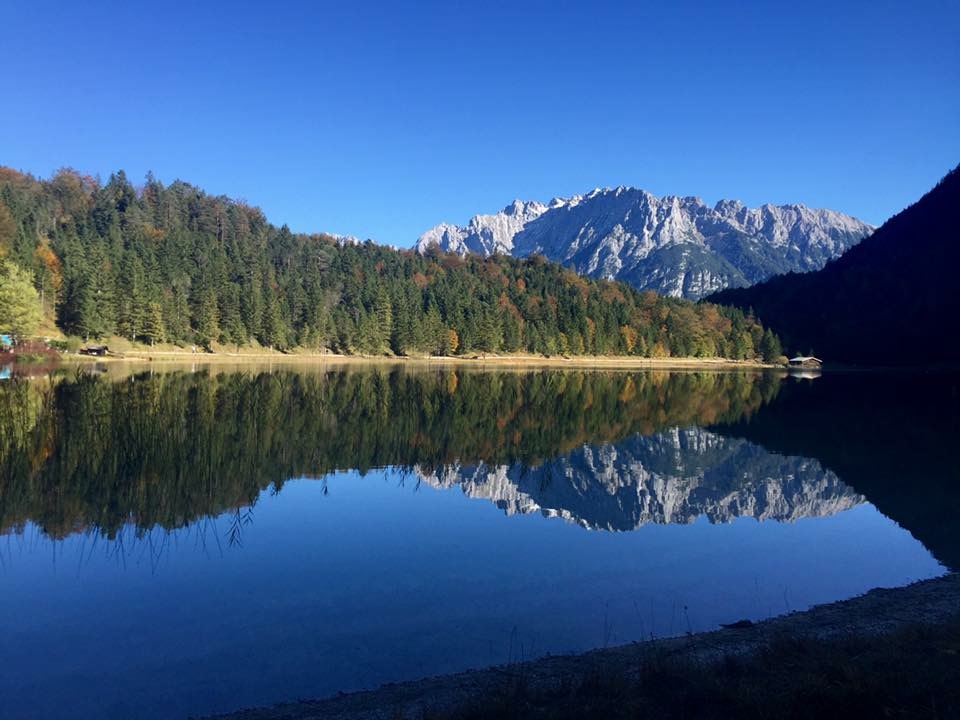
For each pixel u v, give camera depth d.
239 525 18.94
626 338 156.75
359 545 17.75
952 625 10.63
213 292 108.12
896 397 74.69
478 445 35.25
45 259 97.38
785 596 14.96
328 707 9.29
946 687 7.77
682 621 13.33
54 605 13.24
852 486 27.97
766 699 7.69
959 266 159.75
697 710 7.83
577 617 13.38
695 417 52.53
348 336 125.00
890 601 14.06
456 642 12.01
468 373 95.69
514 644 11.97
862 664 8.72
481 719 7.83
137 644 11.67
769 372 137.38
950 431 45.50
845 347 162.38
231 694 10.04
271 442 31.48
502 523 20.70
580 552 18.02
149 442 27.97
